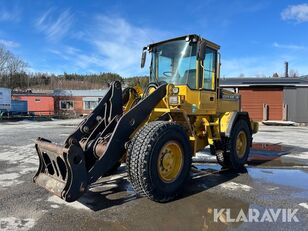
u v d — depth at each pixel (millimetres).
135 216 4055
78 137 4738
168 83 5336
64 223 3830
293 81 22562
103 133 4672
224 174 6312
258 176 6160
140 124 4738
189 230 3641
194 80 5637
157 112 4965
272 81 22859
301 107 21688
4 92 28469
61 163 4219
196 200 4676
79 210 4258
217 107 6312
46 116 32531
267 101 22578
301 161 7723
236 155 6543
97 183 5488
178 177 4746
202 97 5758
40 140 4684
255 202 4598
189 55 5684
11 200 4645
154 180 4340
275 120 22328
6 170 6617
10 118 27781
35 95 38500
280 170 6703
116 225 3777
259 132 15555
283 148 9891
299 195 4953
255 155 8562
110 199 4695
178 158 4789
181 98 5270
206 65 5961
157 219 3957
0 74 53531
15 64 55844
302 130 16984
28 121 27016
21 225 3770
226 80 23969
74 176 3900
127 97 5484
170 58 5918
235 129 6516
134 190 4855
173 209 4305
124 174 6066
